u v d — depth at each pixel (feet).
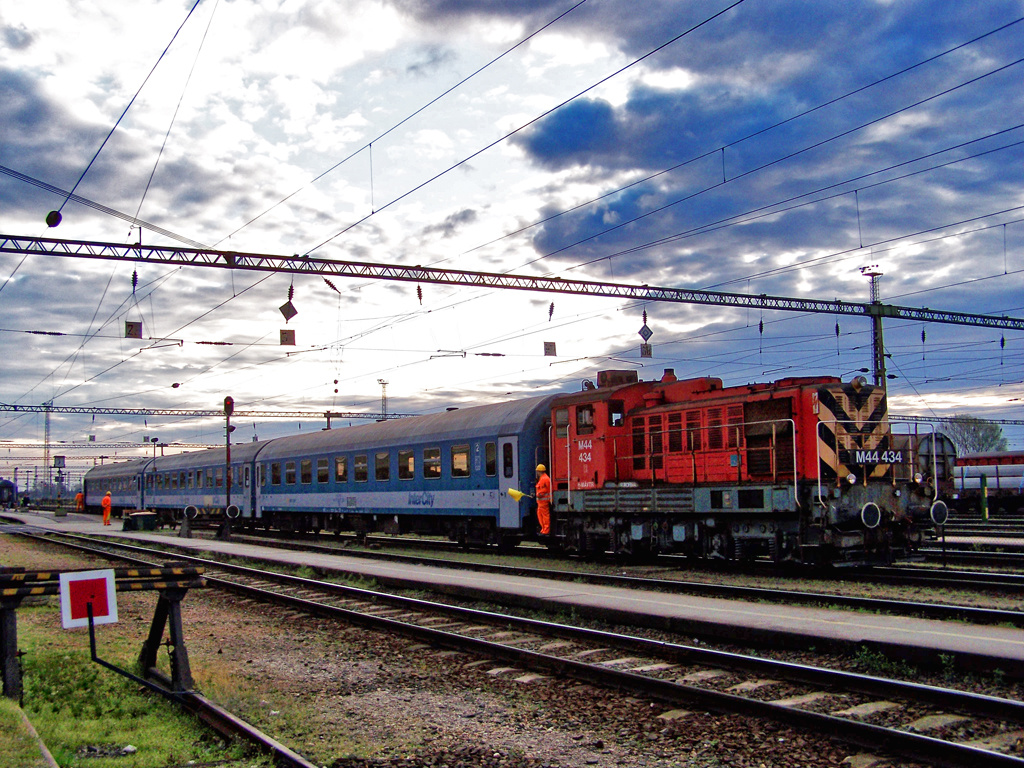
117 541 99.25
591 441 64.44
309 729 22.65
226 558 72.84
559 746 20.85
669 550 58.39
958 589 43.93
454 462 78.33
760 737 20.80
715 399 55.83
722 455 54.65
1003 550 64.39
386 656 32.19
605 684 26.05
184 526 107.14
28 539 112.88
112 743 21.16
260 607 45.80
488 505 73.67
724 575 52.75
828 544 48.47
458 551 78.84
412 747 20.99
